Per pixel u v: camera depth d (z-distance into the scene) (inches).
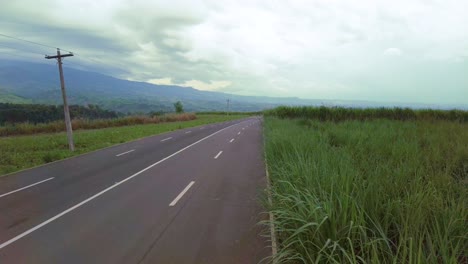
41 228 240.5
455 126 662.5
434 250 124.5
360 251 138.4
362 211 148.7
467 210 157.9
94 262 181.2
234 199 307.6
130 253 191.5
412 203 161.2
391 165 276.4
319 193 186.9
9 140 941.2
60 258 187.5
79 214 272.4
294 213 166.9
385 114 1220.5
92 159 618.8
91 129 1448.1
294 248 156.3
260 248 193.9
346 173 209.6
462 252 137.3
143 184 384.5
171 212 271.4
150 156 631.8
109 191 353.4
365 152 374.6
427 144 440.5
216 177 414.9
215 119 2723.9
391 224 161.9
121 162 566.3
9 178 457.4
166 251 192.7
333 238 142.4
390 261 128.0
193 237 214.4
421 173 242.1
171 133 1258.0
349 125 800.3
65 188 376.5
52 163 590.9
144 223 245.1
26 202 318.3
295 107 1571.1
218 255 185.6
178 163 537.6
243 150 698.8
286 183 234.5
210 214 263.4
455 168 299.1
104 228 235.9
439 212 155.4
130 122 1841.8
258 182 377.7
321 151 319.6
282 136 509.4
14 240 218.2
